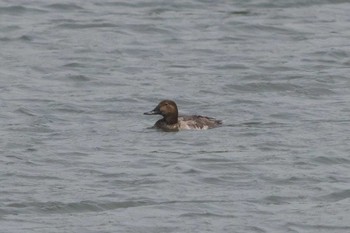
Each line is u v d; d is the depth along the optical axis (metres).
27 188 20.14
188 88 27.69
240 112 25.67
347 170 21.45
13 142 22.88
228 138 23.34
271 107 26.00
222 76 28.78
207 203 19.53
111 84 28.09
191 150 22.47
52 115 25.25
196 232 18.30
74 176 20.86
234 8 35.28
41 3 35.19
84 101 26.42
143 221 18.73
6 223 18.59
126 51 31.09
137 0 35.75
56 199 19.58
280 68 29.62
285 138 23.33
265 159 21.91
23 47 31.38
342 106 26.11
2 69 29.25
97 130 23.98
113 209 19.30
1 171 21.05
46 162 21.62
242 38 32.69
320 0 36.22
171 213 19.09
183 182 20.59
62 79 28.52
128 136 23.50
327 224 18.73
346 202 19.75
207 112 25.77
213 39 32.44
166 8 35.19
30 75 28.81
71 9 34.84
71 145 22.73
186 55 30.89
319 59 30.61
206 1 35.75
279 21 34.16
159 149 22.53
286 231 18.45
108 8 35.09
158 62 30.19
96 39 32.19
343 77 28.83
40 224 18.58
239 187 20.44
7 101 26.31
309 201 19.80
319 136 23.47
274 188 20.39
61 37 32.31
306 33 33.22
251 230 18.44
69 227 18.45
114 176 20.88
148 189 20.20
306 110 25.69
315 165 21.66
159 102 26.23
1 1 35.25
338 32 33.41
